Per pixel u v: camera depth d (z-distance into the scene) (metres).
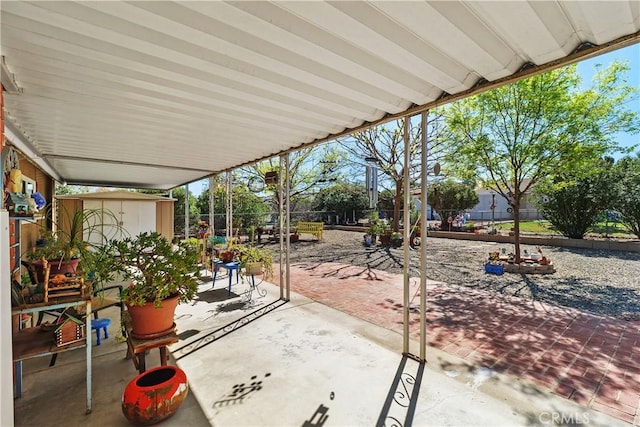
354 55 1.92
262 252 5.95
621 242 9.12
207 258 6.79
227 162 5.61
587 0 1.39
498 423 2.04
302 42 1.75
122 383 2.48
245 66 2.04
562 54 1.85
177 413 2.13
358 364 2.82
